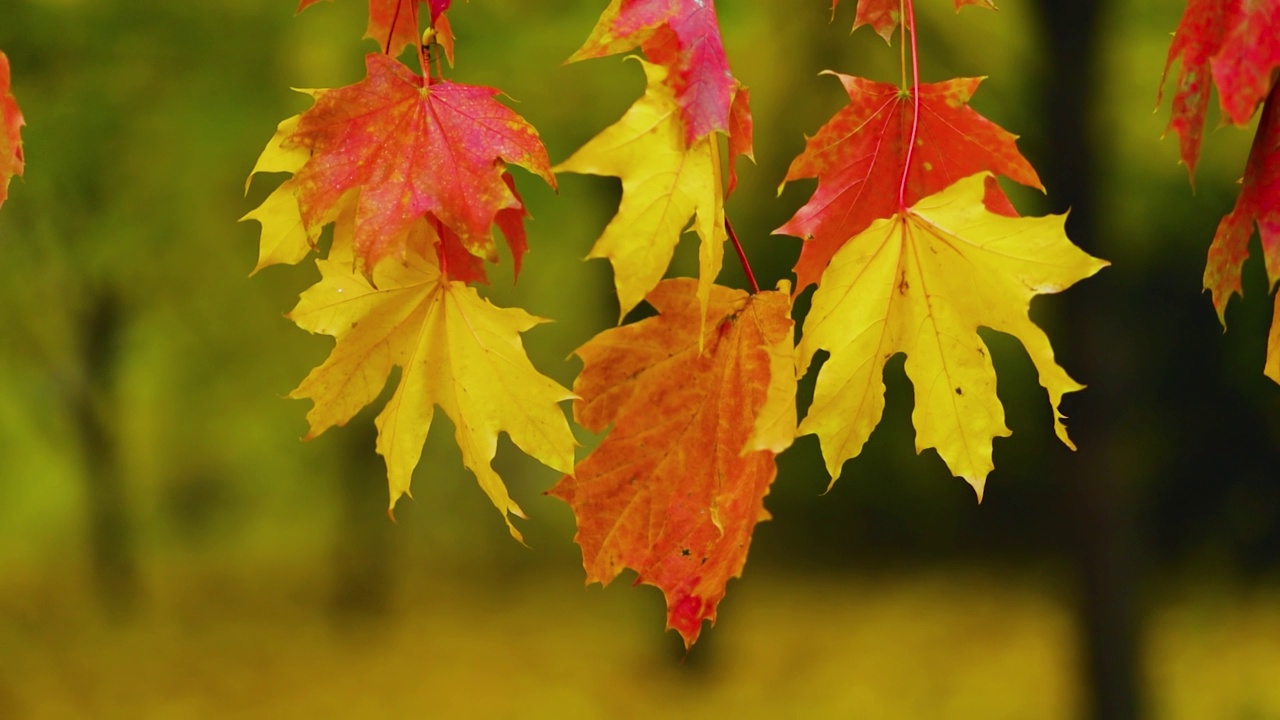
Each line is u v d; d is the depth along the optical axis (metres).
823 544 13.63
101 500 12.11
